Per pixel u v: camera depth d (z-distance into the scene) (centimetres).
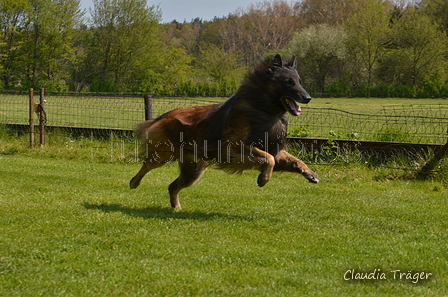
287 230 582
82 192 789
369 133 1207
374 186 857
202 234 559
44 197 740
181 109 692
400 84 5528
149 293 391
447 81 5394
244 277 423
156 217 634
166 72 5662
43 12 5184
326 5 7894
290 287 406
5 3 4991
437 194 796
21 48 5269
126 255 480
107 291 393
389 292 401
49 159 1134
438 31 5462
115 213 648
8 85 5206
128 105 2427
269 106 616
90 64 5600
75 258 467
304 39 5844
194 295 388
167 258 473
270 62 619
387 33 5622
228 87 4672
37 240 521
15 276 421
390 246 520
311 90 5634
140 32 5438
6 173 929
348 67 5891
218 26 10062
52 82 5347
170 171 1003
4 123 1397
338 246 521
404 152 984
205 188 841
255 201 745
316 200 753
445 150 874
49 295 385
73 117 1925
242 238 548
